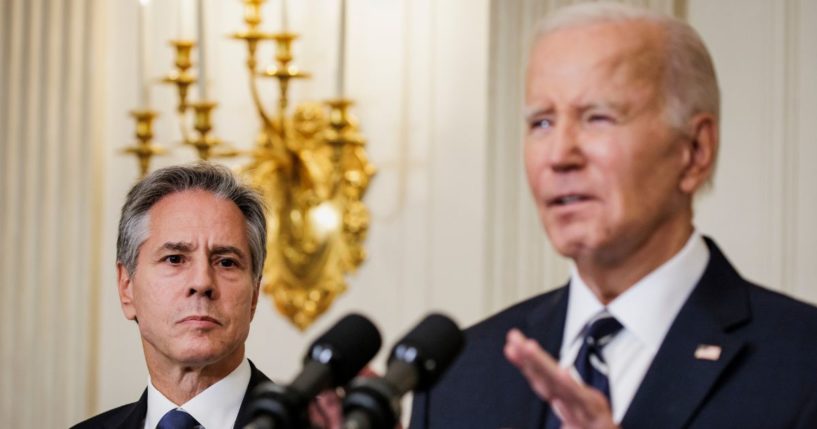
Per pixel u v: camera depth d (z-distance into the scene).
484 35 7.50
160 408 4.14
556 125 3.12
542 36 3.19
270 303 7.80
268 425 2.40
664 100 3.12
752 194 6.55
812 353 3.12
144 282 4.15
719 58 6.68
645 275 3.21
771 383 3.11
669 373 3.15
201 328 4.09
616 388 3.19
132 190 4.26
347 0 7.67
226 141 7.93
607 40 3.11
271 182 7.75
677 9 6.84
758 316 3.21
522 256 6.90
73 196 8.17
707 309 3.20
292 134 7.72
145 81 7.55
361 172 7.69
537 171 3.13
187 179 4.23
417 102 7.63
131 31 8.19
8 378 8.17
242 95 7.92
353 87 7.74
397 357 2.58
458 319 7.50
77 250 8.15
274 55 7.82
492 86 6.96
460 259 7.50
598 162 3.07
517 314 3.56
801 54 6.52
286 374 7.75
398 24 7.68
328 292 7.71
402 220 7.64
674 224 3.20
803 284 6.44
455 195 7.52
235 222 4.20
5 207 8.19
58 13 8.21
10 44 8.22
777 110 6.52
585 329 3.27
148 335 4.14
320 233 7.69
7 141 8.20
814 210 6.45
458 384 3.49
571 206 3.10
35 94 8.20
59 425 8.13
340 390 2.79
